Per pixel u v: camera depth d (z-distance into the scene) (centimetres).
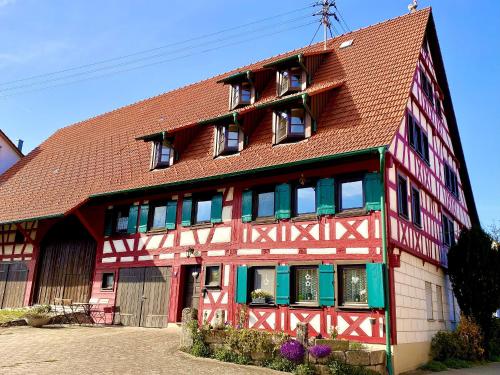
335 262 1260
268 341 1095
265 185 1470
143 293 1686
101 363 999
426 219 1605
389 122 1309
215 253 1520
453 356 1476
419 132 1647
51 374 883
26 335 1377
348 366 1028
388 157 1281
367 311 1182
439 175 1878
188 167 1692
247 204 1480
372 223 1227
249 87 1812
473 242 1662
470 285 1639
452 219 2056
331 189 1314
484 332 1645
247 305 1387
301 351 1041
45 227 2105
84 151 2356
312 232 1324
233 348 1122
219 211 1548
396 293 1223
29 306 2002
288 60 1683
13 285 2133
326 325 1236
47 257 2081
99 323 1752
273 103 1502
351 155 1241
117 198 1869
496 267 1636
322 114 1503
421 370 1257
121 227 1859
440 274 1728
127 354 1113
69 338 1329
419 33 1661
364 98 1471
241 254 1454
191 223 1617
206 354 1143
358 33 1889
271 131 1587
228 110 1856
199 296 1530
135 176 1850
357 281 1230
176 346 1241
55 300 1759
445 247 1822
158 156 1827
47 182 2252
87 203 1948
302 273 1330
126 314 1705
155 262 1683
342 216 1281
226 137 1638
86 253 1945
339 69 1689
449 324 1738
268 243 1403
